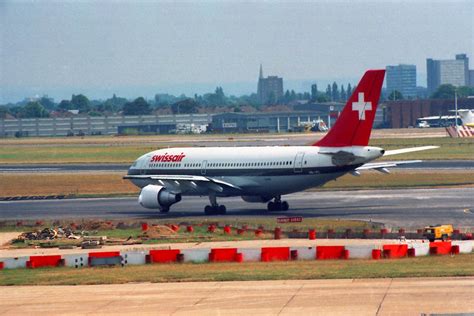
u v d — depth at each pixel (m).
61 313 147.38
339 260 199.38
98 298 159.00
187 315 142.62
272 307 145.50
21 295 165.12
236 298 153.75
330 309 142.25
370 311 139.62
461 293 149.88
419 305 142.12
